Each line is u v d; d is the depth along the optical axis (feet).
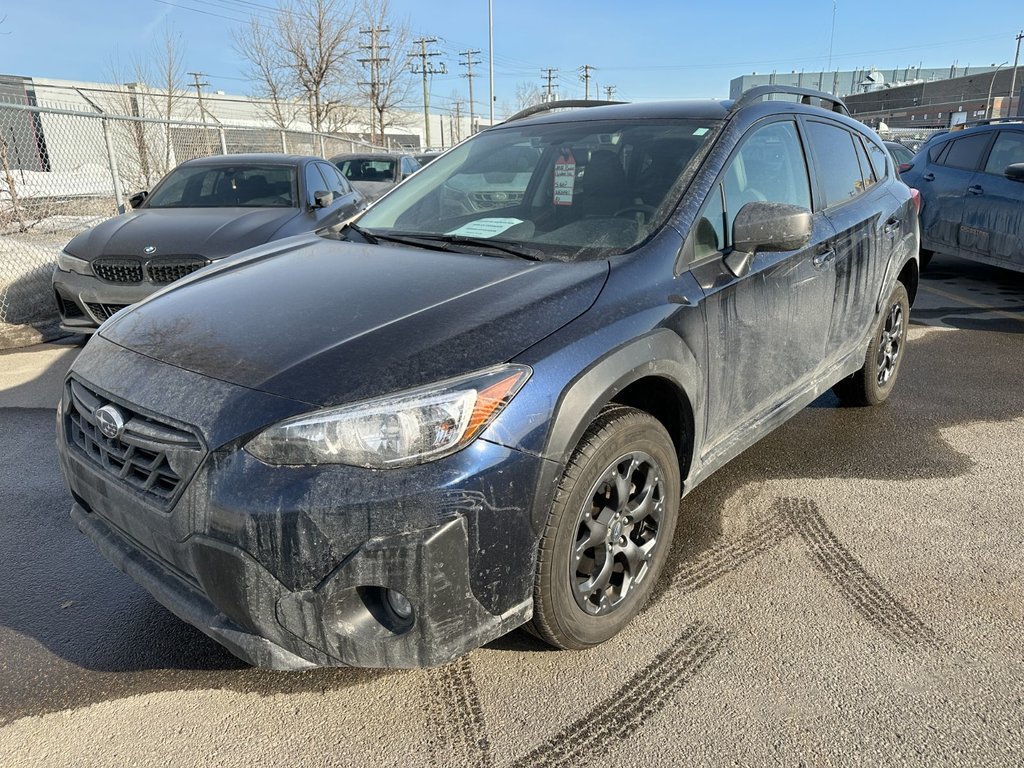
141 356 7.38
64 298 19.47
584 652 8.06
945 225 27.45
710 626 8.50
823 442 13.65
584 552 7.53
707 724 7.07
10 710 7.38
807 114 12.14
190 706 7.43
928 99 220.02
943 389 16.55
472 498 6.24
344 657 6.31
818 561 9.80
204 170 24.52
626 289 7.93
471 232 9.75
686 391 8.35
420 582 6.17
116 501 7.07
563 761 6.68
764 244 8.71
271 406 6.29
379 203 11.94
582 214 9.50
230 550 6.18
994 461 12.81
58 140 40.19
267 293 8.24
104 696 7.57
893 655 7.98
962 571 9.53
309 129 102.01
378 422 6.10
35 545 10.37
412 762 6.71
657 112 10.91
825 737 6.88
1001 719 7.07
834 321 11.96
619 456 7.48
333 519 6.01
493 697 7.46
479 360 6.59
